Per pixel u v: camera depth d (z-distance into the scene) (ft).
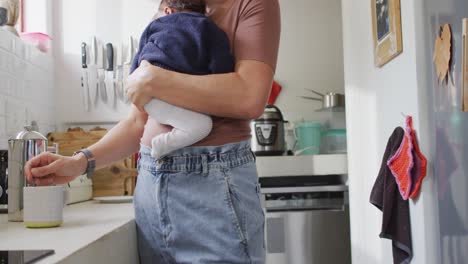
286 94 9.78
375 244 6.55
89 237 3.15
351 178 7.64
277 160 8.44
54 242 3.01
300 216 8.29
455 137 4.33
